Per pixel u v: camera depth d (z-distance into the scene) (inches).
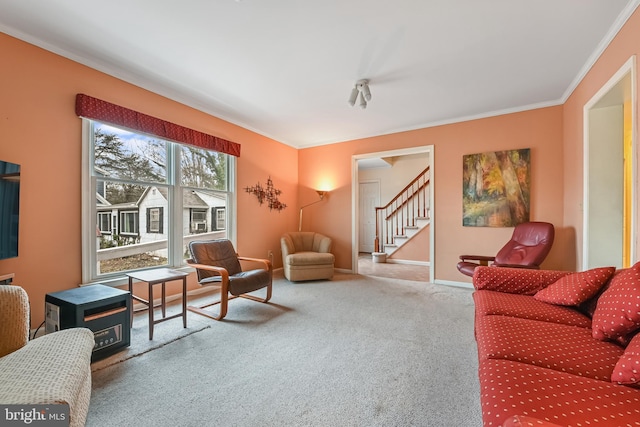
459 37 92.0
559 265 143.6
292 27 87.3
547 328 59.6
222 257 136.4
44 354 48.8
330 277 181.8
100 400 62.2
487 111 157.8
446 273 171.3
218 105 148.9
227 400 62.7
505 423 28.1
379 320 111.6
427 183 269.7
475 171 162.6
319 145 222.1
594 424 32.2
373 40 93.8
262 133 194.7
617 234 108.1
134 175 124.4
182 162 144.9
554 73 115.3
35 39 92.4
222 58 105.0
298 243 203.5
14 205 82.8
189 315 117.6
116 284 113.7
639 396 37.4
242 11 80.3
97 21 84.6
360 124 179.6
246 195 181.8
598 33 89.4
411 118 168.7
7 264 87.1
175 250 139.9
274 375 72.6
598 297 65.7
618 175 108.0
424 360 80.1
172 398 63.2
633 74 77.4
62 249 99.6
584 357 48.7
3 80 86.8
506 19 83.3
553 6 77.9
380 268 233.3
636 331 50.3
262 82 123.6
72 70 102.1
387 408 59.9
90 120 107.6
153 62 107.7
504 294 81.2
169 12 80.7
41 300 94.1
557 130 143.5
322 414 58.2
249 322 109.3
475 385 68.1
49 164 96.5
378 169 308.8
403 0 76.0
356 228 207.9
